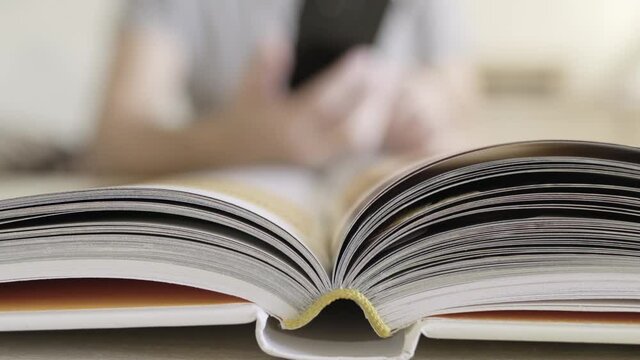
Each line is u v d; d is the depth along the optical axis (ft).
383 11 1.72
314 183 1.15
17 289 0.83
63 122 1.85
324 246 0.85
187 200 0.79
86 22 1.89
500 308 0.79
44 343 0.83
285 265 0.79
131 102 1.56
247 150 1.52
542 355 0.82
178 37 1.75
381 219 0.79
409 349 0.79
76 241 0.79
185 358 0.80
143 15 1.68
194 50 1.81
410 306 0.80
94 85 1.88
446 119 1.62
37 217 0.79
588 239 0.78
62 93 1.88
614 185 0.78
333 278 0.79
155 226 0.78
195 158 1.52
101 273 0.79
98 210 0.79
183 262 0.79
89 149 1.67
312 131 1.53
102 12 1.88
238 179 1.03
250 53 1.77
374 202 0.80
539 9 1.91
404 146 1.57
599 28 1.93
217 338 0.85
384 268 0.79
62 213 0.79
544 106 1.63
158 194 0.79
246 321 0.79
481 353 0.82
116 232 0.79
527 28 1.92
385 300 0.80
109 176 1.21
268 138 1.52
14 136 1.72
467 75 1.82
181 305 0.79
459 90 1.75
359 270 0.79
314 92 1.57
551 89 1.92
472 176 0.79
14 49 1.89
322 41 1.69
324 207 0.98
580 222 0.78
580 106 1.57
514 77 1.93
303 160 1.51
